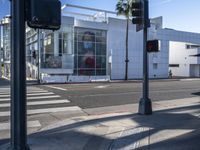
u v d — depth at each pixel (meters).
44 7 4.23
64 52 37.00
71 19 37.09
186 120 9.27
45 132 7.72
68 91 19.16
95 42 39.81
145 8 9.88
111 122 8.91
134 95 16.95
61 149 6.15
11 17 4.41
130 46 43.84
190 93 18.52
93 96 16.27
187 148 6.30
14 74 4.36
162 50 48.19
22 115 4.39
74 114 10.70
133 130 7.91
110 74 41.69
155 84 27.75
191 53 56.09
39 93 17.72
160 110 11.29
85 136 7.27
